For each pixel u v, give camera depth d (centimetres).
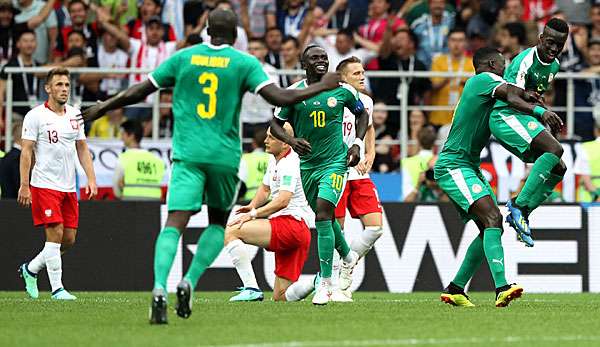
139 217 4312
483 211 2956
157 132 4709
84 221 4297
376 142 4838
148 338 2184
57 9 5294
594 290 4381
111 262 4300
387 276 4344
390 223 4350
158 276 2400
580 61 5316
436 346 2094
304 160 3183
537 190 3069
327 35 5416
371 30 5431
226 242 3512
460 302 3130
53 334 2272
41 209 3569
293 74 4772
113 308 3011
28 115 3575
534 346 2111
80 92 4878
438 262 4353
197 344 2081
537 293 4309
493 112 3039
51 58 5253
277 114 3172
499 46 5303
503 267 2950
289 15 5481
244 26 5419
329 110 3125
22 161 3569
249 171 4516
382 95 4891
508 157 4609
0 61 5231
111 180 4619
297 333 2289
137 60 5162
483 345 2117
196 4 5359
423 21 5409
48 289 4300
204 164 2405
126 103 2458
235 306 3119
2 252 4284
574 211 4397
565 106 4953
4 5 5241
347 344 2100
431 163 4606
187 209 2395
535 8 5716
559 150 3003
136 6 5372
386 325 2481
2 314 2777
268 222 3497
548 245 4384
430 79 4950
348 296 3478
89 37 5200
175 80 2455
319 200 3108
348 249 3375
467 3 5522
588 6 5691
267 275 4316
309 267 4278
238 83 2422
